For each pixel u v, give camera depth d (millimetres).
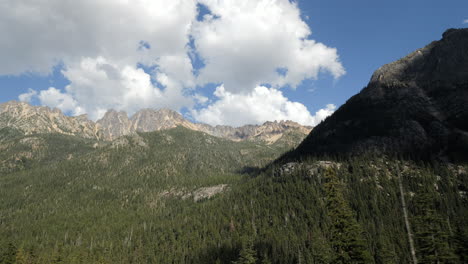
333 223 59281
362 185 169125
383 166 185125
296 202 177375
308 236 143250
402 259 100375
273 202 189125
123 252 177500
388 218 138000
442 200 143250
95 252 176125
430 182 159750
